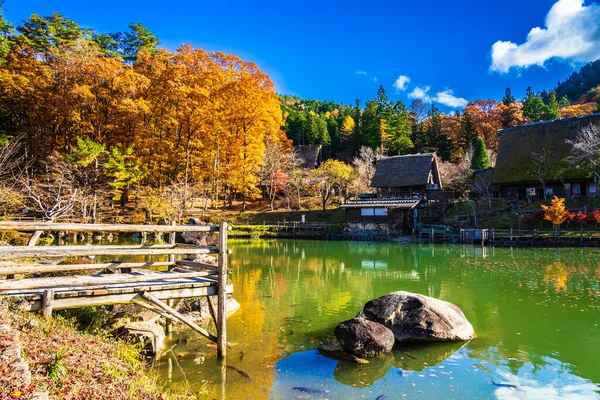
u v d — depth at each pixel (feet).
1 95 110.32
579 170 116.47
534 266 66.54
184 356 26.08
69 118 106.22
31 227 20.08
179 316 24.71
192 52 120.57
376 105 225.15
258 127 141.59
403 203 122.52
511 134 139.64
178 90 109.50
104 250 22.67
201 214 142.10
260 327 33.12
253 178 143.84
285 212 150.30
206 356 26.22
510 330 32.71
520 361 26.16
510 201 124.98
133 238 108.78
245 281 54.95
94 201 83.10
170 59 120.26
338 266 69.56
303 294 46.47
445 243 107.76
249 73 139.33
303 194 169.78
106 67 102.47
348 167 163.43
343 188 162.61
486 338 30.71
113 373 17.69
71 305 21.03
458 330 29.99
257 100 135.03
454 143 209.15
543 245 94.68
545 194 122.62
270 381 22.77
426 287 50.24
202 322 33.78
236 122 139.95
